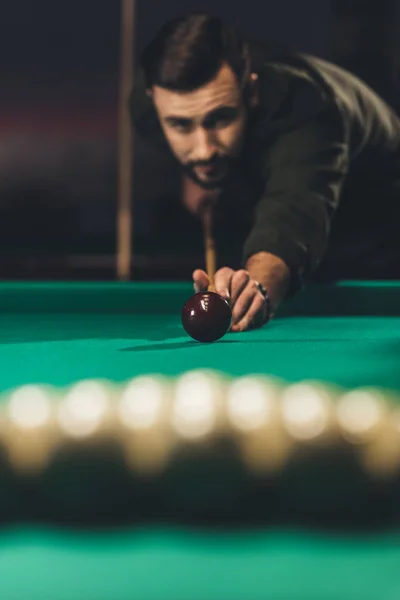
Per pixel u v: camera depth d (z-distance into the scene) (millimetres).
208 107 4410
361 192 5598
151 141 5051
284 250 3852
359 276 5938
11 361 2961
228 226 5160
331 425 1274
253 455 1252
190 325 3383
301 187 4094
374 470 1254
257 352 3166
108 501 1260
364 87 5395
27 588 1078
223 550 1194
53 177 18562
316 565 1146
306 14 14797
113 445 1261
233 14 14984
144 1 14781
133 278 10078
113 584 1088
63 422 1283
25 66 17781
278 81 4359
